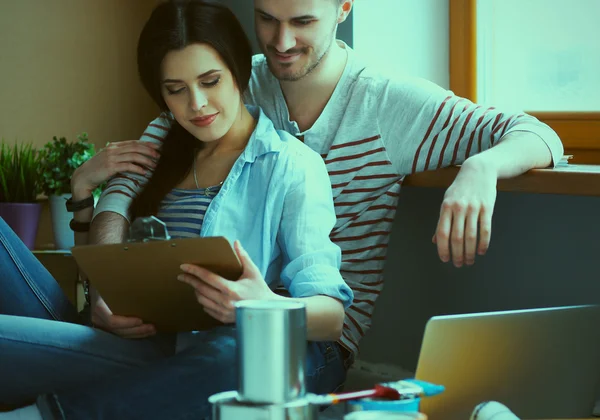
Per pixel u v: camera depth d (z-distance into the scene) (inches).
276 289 82.2
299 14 86.8
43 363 71.6
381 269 92.3
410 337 102.6
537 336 65.7
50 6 133.7
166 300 72.1
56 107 135.0
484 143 86.3
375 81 91.4
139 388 66.7
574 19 99.7
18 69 132.7
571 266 86.3
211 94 82.4
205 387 68.9
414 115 89.1
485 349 62.7
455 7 105.3
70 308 86.0
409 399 50.5
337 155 90.7
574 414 70.1
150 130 92.7
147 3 138.8
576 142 98.9
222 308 67.6
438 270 98.9
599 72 98.3
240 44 84.1
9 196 114.8
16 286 80.8
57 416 64.5
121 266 68.4
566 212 86.3
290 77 90.2
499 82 106.6
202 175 86.4
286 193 80.8
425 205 99.6
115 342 74.1
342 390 87.7
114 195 89.7
